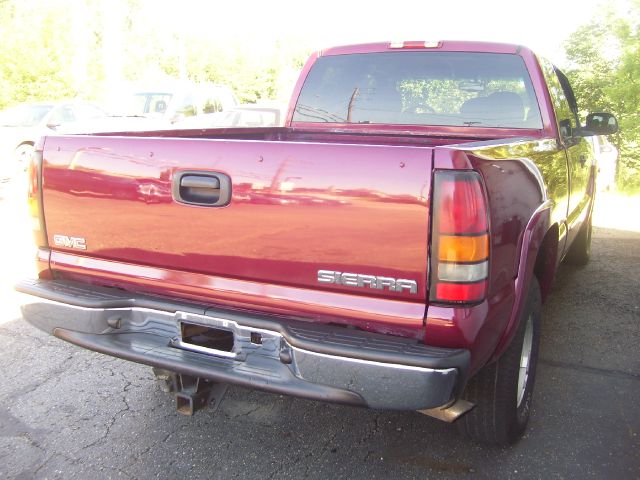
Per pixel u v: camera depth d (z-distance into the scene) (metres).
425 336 2.28
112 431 3.20
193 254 2.65
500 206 2.41
